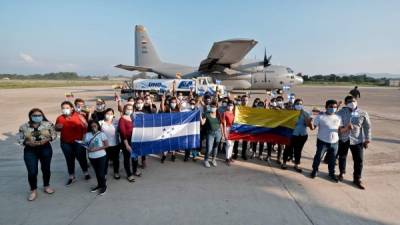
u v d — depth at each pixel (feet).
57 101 69.36
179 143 19.63
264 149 24.54
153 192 14.78
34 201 13.65
